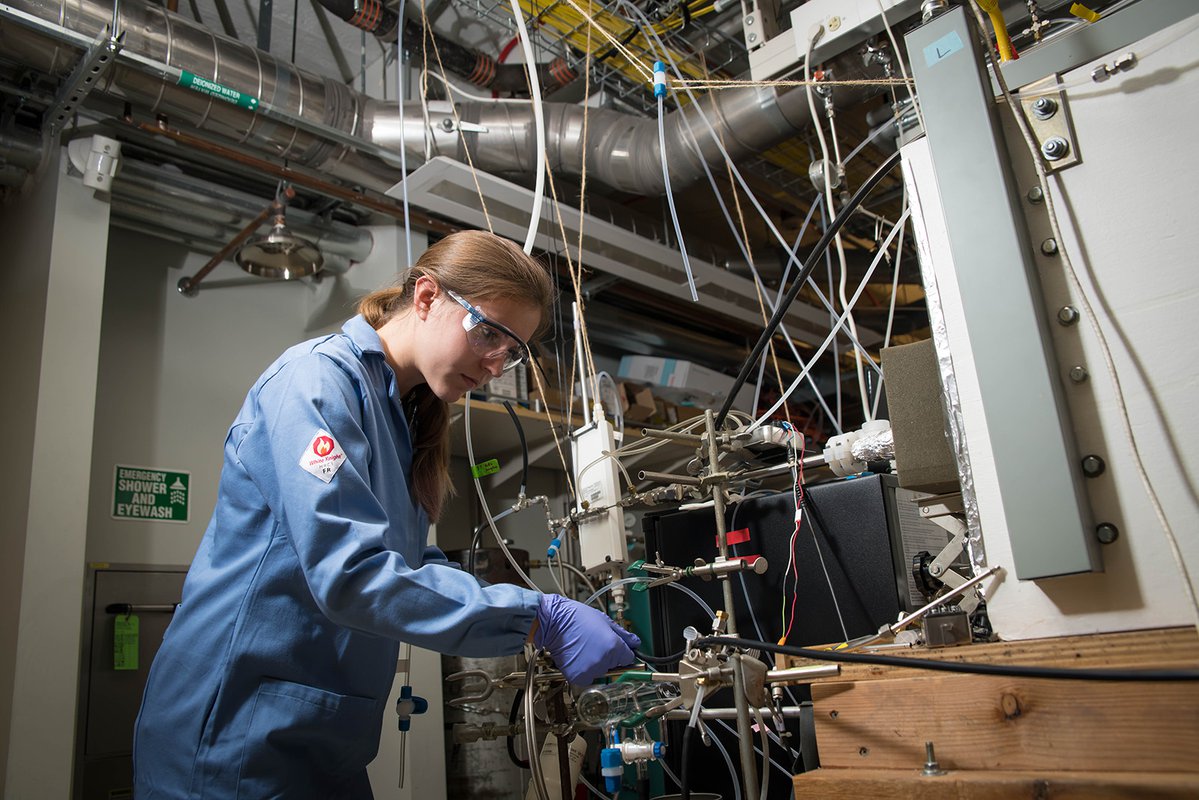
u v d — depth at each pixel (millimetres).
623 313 3684
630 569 1497
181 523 2680
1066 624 855
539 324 1294
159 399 2730
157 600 2535
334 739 1074
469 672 1354
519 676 1293
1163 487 821
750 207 3633
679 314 3932
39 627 2045
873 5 1960
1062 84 936
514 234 2840
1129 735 675
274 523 1080
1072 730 701
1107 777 651
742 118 2418
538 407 2914
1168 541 768
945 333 981
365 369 1187
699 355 4047
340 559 929
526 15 2572
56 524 2129
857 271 3561
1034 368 879
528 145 2641
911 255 3498
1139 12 903
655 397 3648
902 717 793
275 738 1028
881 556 1437
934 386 1120
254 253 2594
